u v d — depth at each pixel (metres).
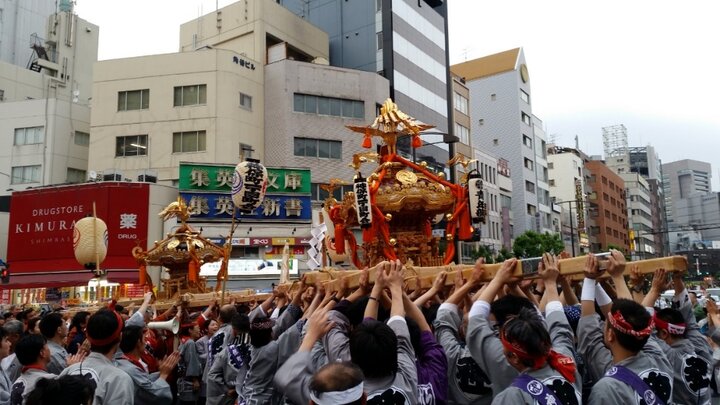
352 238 9.10
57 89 47.72
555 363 3.28
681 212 171.25
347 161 36.84
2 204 36.69
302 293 5.80
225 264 9.75
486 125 63.00
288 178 33.38
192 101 35.50
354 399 2.82
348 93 37.84
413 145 8.98
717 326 6.58
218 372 6.66
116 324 4.78
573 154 77.25
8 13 52.25
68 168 38.78
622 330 3.46
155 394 5.11
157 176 34.78
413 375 3.46
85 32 50.56
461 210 8.23
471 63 66.44
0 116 39.12
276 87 36.97
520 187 59.91
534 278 4.11
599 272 3.89
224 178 32.31
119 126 35.75
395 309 3.87
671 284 4.84
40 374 5.03
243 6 40.22
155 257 12.79
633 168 140.62
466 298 4.73
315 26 44.25
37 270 31.14
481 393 4.14
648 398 3.34
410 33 43.66
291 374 3.75
